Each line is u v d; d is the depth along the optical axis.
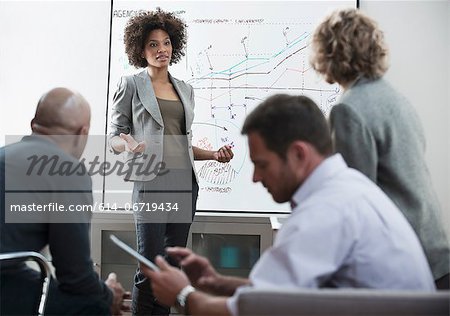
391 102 1.81
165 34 3.05
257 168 1.49
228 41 3.65
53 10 3.80
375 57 1.84
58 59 3.80
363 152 1.76
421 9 3.61
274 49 3.63
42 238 1.88
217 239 3.49
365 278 1.37
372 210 1.40
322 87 3.59
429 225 1.83
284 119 1.43
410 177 1.80
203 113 3.65
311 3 3.62
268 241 3.44
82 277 1.82
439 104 3.60
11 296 1.87
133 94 2.98
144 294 2.96
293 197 1.47
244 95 3.63
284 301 1.25
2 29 3.81
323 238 1.34
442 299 1.24
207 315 1.38
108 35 3.77
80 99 1.97
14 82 3.82
